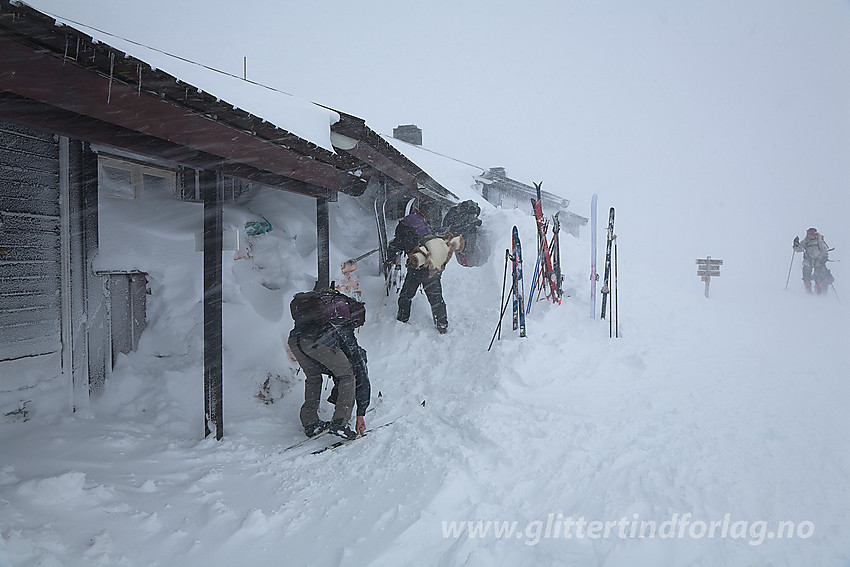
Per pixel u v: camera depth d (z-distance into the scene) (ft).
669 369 17.81
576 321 21.74
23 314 15.08
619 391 16.25
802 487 10.49
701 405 14.62
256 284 22.16
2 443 13.56
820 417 13.41
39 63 9.11
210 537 10.69
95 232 17.04
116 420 16.07
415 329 22.44
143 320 18.97
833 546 8.96
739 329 22.09
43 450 13.41
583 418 14.24
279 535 10.94
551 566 9.03
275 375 19.20
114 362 17.74
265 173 17.57
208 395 15.44
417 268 21.27
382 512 11.30
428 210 31.76
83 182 16.72
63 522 10.19
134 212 19.69
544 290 23.62
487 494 11.55
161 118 11.76
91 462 13.15
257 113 15.12
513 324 20.59
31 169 15.34
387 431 15.76
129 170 20.31
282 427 16.96
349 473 13.47
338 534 10.84
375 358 21.24
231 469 13.94
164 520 11.12
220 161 15.21
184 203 21.53
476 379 18.17
